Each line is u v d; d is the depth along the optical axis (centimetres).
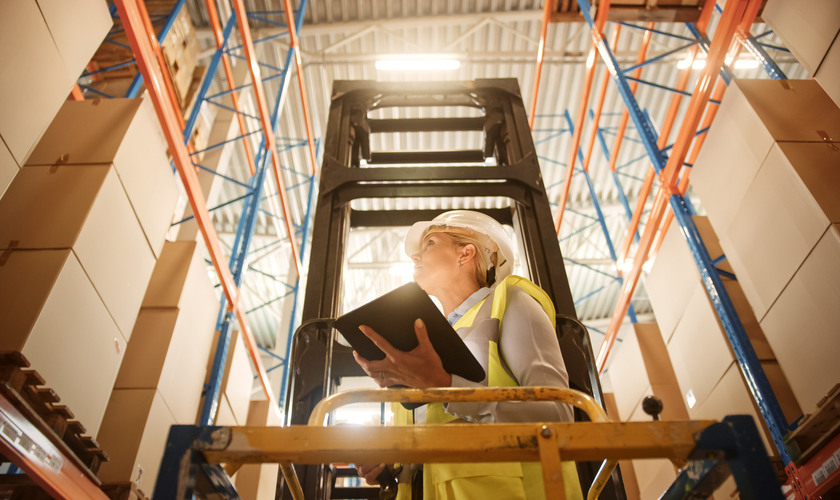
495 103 462
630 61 1430
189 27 922
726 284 640
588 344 279
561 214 1124
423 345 175
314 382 272
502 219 384
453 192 369
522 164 379
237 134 1173
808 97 548
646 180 960
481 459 116
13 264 386
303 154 1541
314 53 1402
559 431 117
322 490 243
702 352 637
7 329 352
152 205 520
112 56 812
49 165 456
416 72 1483
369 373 191
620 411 833
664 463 654
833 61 495
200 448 115
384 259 1778
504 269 266
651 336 805
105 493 467
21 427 329
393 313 174
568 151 1584
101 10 473
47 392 354
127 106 506
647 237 801
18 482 388
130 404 530
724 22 652
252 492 748
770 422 508
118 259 459
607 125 1525
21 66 378
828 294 452
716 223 605
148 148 520
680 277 701
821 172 482
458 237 265
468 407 176
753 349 557
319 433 116
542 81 1483
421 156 473
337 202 369
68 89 428
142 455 509
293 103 1488
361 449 114
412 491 200
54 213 421
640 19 892
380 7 1409
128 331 471
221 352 755
